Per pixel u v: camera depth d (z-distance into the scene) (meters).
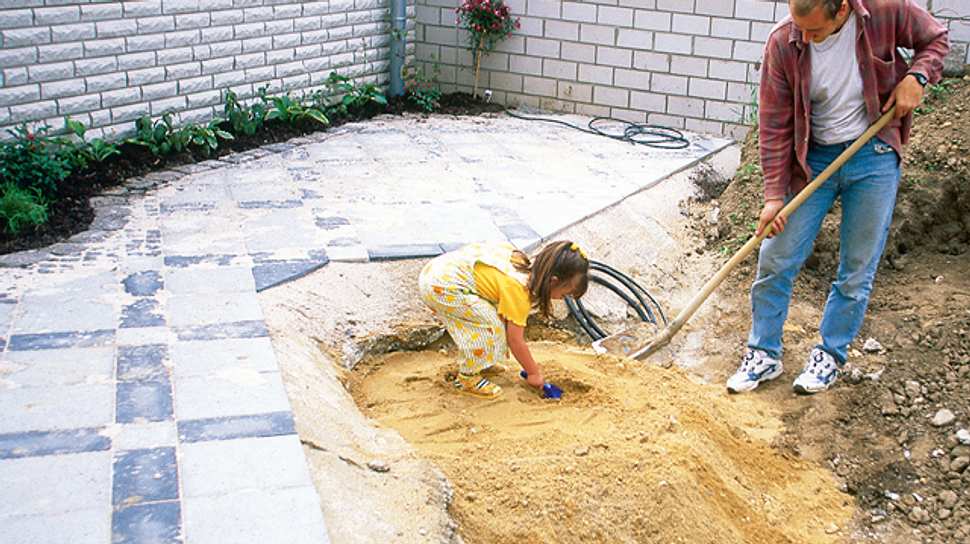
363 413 4.60
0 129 6.68
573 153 8.44
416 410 4.63
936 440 4.77
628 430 4.46
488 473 3.98
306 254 5.73
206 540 3.21
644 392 4.88
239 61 8.41
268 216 6.40
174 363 4.38
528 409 4.66
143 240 5.89
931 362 5.25
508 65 10.09
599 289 6.08
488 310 4.63
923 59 4.60
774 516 4.36
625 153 8.52
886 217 4.84
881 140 4.72
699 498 4.16
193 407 4.02
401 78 10.07
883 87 4.69
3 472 3.53
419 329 5.34
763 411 5.11
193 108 8.07
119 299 5.02
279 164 7.67
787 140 4.87
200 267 5.48
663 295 6.34
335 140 8.49
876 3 4.52
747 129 9.19
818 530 4.35
